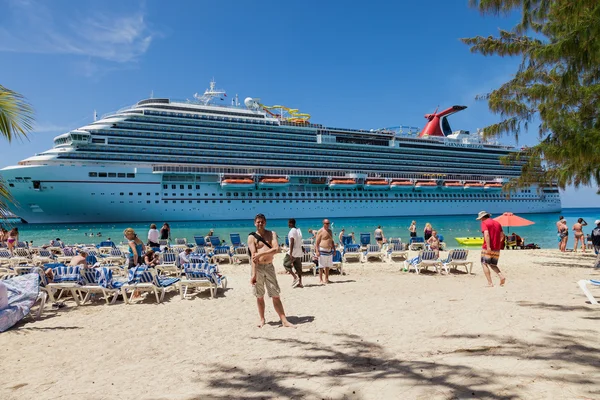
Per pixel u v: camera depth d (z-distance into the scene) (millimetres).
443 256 18766
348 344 5641
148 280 9625
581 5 8023
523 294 8484
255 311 8227
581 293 8438
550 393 3527
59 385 4711
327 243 11273
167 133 54375
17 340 6676
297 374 4555
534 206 85188
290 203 61406
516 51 14445
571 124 11977
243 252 17281
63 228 44469
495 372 4094
